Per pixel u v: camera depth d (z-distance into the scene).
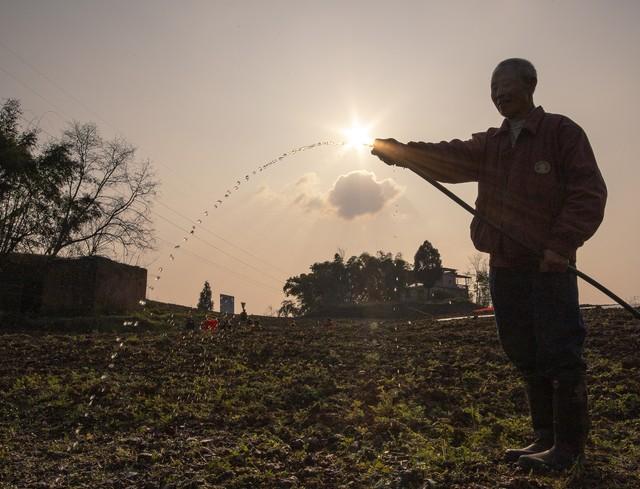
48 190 36.59
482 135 4.00
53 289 36.03
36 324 30.42
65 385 7.32
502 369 7.67
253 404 6.19
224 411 5.90
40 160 37.09
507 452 3.90
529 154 3.72
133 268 40.12
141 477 3.84
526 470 3.61
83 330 30.02
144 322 32.47
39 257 36.34
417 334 12.72
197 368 8.70
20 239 35.91
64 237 37.50
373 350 10.11
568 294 3.58
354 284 97.69
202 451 4.40
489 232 3.84
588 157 3.60
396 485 3.46
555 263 3.48
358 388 6.77
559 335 3.57
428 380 7.23
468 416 5.45
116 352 10.37
